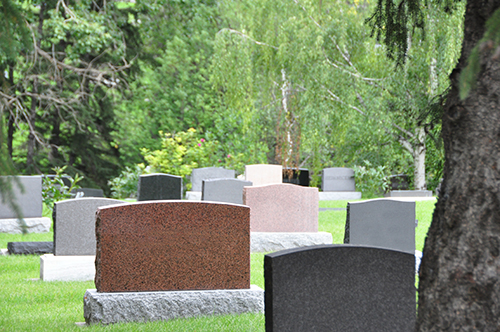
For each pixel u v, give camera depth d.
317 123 19.39
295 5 19.19
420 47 17.30
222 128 30.66
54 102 27.66
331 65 18.94
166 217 6.82
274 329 4.71
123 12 30.58
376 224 10.27
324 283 4.86
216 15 33.00
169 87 34.50
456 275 3.51
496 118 3.49
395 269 5.02
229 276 7.01
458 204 3.56
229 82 19.84
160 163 24.81
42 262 9.30
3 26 3.63
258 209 12.18
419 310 3.73
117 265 6.64
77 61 25.09
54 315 6.91
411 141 22.91
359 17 19.20
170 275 6.82
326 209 20.72
